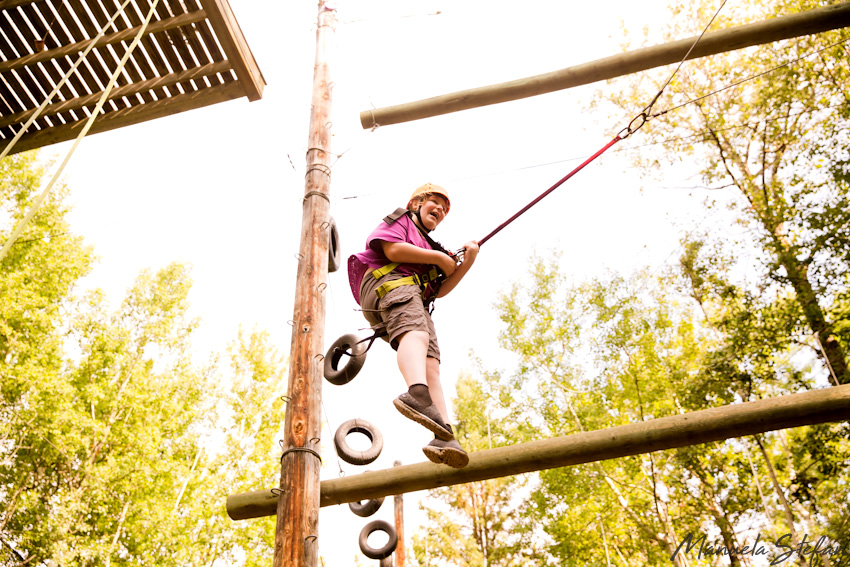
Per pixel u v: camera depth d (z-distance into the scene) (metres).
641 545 17.86
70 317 17.88
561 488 17.72
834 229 12.88
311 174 4.32
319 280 3.82
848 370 12.80
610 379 17.84
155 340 18.86
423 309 2.76
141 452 15.89
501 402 20.09
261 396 19.38
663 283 16.25
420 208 3.06
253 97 4.89
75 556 13.80
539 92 5.04
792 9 14.13
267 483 17.61
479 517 24.23
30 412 14.74
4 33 4.64
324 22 5.29
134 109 4.95
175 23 4.50
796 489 13.44
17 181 16.47
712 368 14.38
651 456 16.83
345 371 3.50
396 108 5.09
